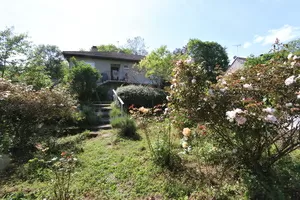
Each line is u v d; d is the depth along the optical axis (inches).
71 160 108.4
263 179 93.7
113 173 125.5
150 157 142.9
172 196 98.0
